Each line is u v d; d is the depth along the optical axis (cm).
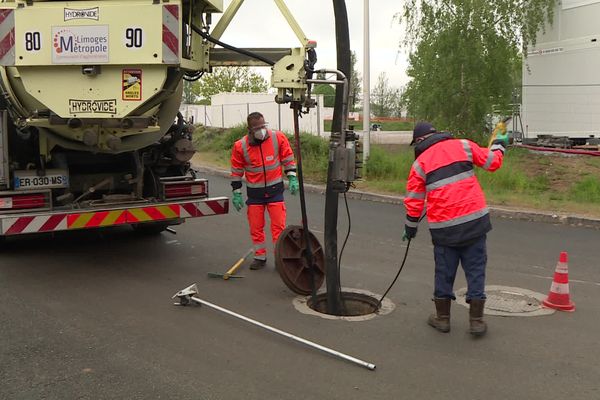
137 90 591
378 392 382
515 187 1315
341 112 525
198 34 643
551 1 1875
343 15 516
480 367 421
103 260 716
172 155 744
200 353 440
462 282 631
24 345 452
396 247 802
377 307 557
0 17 593
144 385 388
